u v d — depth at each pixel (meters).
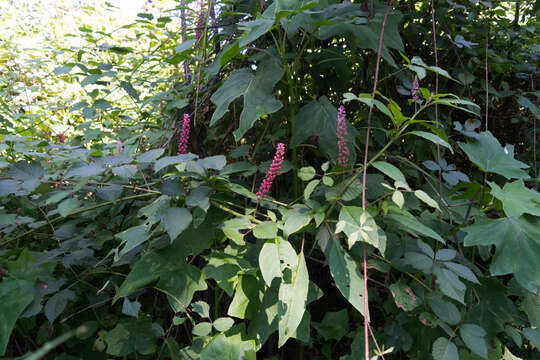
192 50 2.30
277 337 1.93
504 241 1.42
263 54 1.97
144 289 1.65
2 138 1.83
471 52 2.36
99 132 2.57
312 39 2.09
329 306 2.13
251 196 1.47
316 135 1.91
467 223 1.73
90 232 1.71
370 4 1.94
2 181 1.43
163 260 1.49
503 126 2.67
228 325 1.43
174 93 2.44
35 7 5.43
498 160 1.70
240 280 1.52
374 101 1.37
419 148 2.25
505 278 1.98
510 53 2.66
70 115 3.61
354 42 1.97
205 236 1.56
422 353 1.57
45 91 3.62
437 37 2.39
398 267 1.58
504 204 1.44
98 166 1.37
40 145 1.81
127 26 2.45
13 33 4.73
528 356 1.87
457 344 1.47
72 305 1.60
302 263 1.42
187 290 1.47
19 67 3.41
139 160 1.39
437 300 1.45
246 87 1.77
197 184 1.55
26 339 1.58
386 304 1.77
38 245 1.88
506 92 2.41
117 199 1.52
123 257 1.59
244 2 2.41
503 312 1.55
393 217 1.42
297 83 2.04
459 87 2.44
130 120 2.80
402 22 2.38
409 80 2.25
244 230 1.93
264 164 1.82
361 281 1.38
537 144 2.49
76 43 5.16
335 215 1.59
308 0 1.76
